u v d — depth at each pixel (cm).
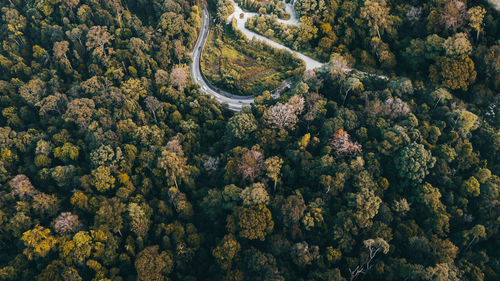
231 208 15925
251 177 16500
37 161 17412
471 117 17438
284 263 14225
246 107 19338
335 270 13438
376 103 18000
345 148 16612
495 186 15650
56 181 16975
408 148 16212
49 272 13375
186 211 16175
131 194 16662
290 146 17550
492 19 19875
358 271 13550
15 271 13862
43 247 14112
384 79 19900
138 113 19550
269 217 14862
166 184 17275
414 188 16100
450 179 16238
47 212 15850
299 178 16888
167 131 19388
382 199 15888
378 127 17550
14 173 17725
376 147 16950
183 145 18550
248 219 14625
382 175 16700
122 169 17062
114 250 14725
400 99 18412
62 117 19025
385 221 15100
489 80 19150
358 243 14725
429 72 19788
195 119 19988
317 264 14088
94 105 19462
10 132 18450
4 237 15262
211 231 16125
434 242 14400
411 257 14362
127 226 15475
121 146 17800
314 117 18400
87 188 16238
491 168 16862
